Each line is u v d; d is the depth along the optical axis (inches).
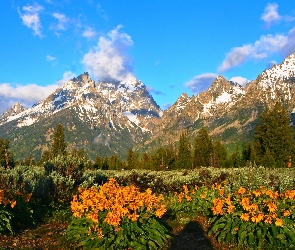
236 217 365.4
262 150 2046.0
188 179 795.4
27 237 378.6
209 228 423.2
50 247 338.3
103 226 311.0
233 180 642.2
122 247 304.8
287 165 1825.8
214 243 364.8
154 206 350.0
